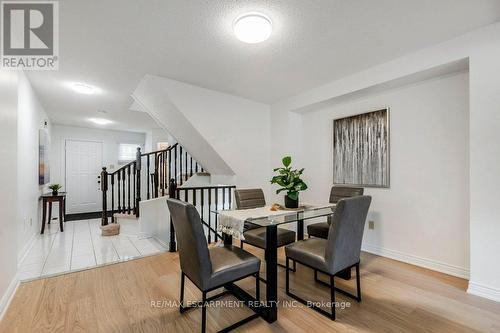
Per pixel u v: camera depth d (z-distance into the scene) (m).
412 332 1.62
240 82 3.20
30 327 1.66
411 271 2.56
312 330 1.65
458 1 1.71
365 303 1.96
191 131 3.51
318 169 3.80
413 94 2.75
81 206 6.08
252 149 3.99
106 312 1.84
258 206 2.86
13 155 2.19
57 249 3.27
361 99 3.24
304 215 2.19
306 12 1.82
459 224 2.43
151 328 1.67
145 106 3.75
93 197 6.25
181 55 2.47
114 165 6.59
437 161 2.58
